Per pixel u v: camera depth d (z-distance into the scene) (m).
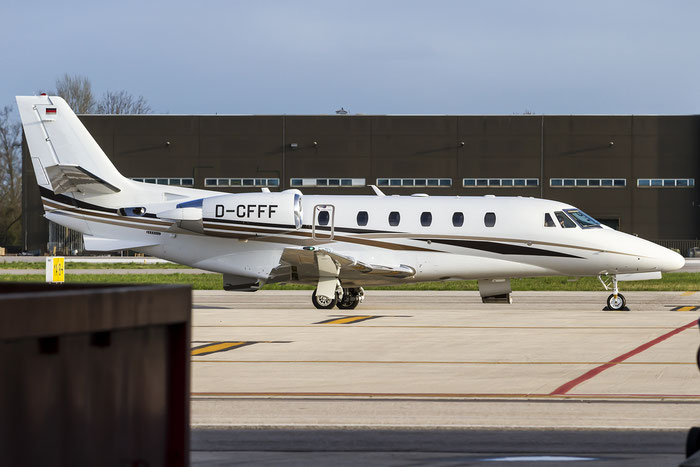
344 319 73.50
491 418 31.62
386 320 72.38
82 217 91.69
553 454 25.91
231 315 77.88
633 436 28.61
